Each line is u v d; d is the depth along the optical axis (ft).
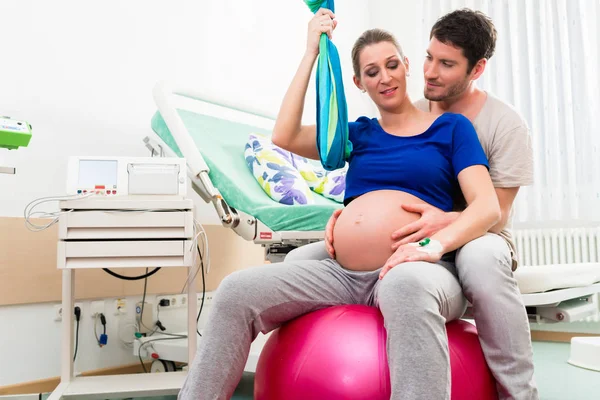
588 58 11.13
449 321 3.97
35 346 7.20
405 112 4.57
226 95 7.87
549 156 11.48
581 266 8.05
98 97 8.14
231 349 3.53
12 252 6.96
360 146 4.64
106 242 5.78
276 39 11.55
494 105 4.89
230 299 3.59
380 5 14.32
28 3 7.31
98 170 6.29
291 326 3.96
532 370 3.75
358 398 3.43
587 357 7.56
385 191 4.30
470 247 3.83
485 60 4.66
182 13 9.50
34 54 7.36
